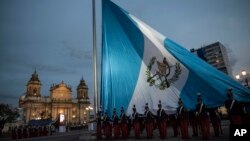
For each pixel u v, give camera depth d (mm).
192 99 14195
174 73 15102
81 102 106625
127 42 16766
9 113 81500
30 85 97938
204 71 14383
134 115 14969
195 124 14383
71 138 23875
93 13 18484
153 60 15867
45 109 98750
